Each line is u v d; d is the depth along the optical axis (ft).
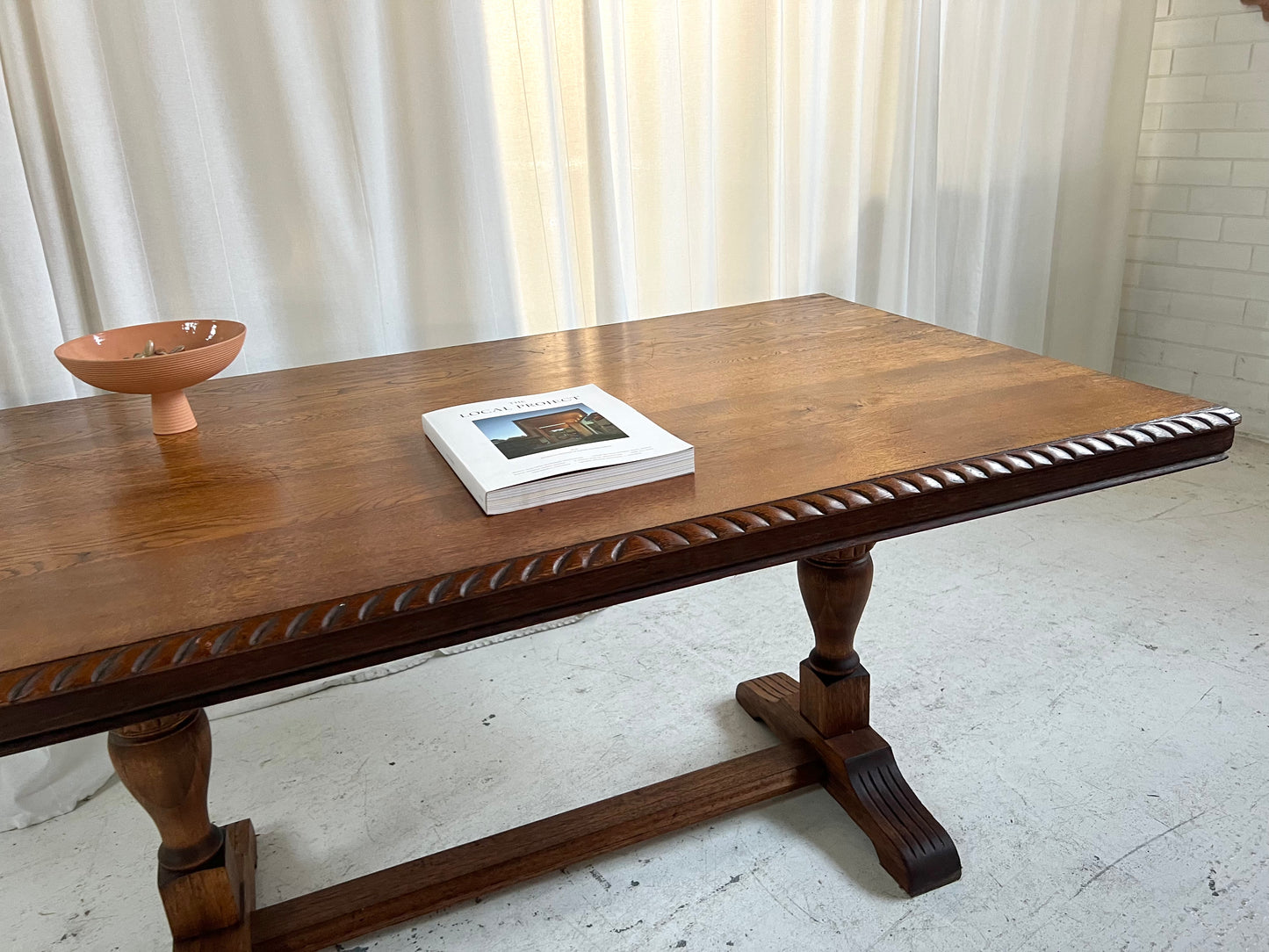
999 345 5.06
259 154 6.09
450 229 6.70
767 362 4.99
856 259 8.54
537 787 5.56
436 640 2.94
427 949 4.55
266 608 2.81
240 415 4.61
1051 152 9.46
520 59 6.66
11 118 5.30
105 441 4.34
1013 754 5.51
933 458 3.58
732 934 4.51
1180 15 9.57
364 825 5.35
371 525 3.31
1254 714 5.74
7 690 2.52
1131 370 10.89
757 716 5.93
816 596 5.05
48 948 4.67
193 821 4.23
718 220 7.88
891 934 4.44
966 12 8.43
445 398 4.69
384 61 6.31
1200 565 7.47
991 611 6.97
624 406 4.19
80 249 5.83
